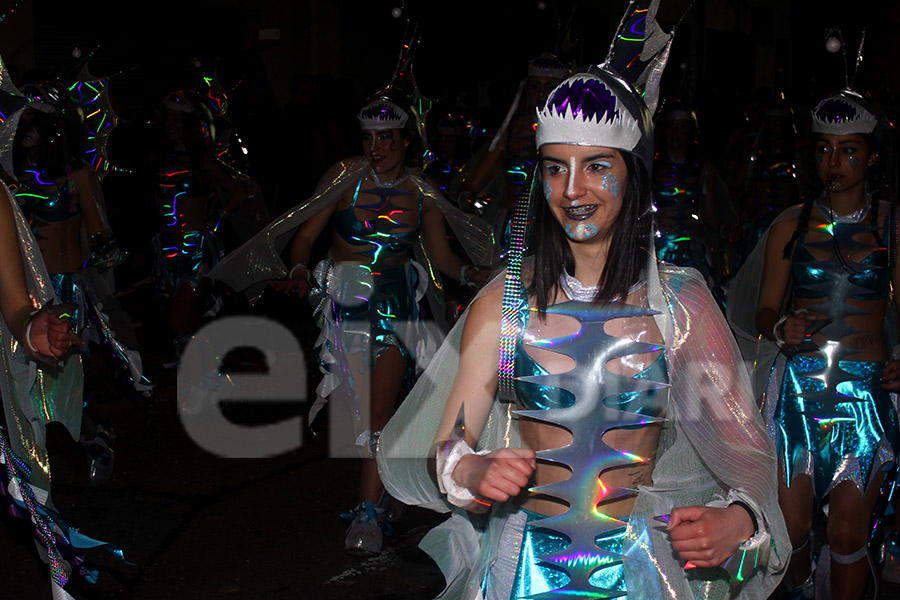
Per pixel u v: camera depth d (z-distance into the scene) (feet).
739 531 6.74
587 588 7.23
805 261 12.11
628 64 7.55
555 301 7.34
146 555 14.79
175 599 13.37
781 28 78.28
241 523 16.06
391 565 14.52
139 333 28.94
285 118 32.45
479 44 48.16
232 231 30.89
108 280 19.74
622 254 7.17
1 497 12.69
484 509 7.06
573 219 7.07
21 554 14.75
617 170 7.02
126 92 39.81
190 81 41.32
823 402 11.91
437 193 16.03
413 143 16.30
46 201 17.39
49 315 9.34
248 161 30.55
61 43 37.68
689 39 66.18
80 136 17.88
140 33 39.81
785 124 26.23
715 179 23.95
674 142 22.57
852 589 11.78
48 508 10.55
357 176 15.74
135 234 34.27
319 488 17.67
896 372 11.47
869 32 58.08
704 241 23.31
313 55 45.34
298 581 13.97
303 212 15.93
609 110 6.92
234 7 42.52
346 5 45.80
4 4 35.45
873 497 11.75
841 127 11.60
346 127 34.47
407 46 16.24
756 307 13.14
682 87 25.71
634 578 7.23
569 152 7.00
